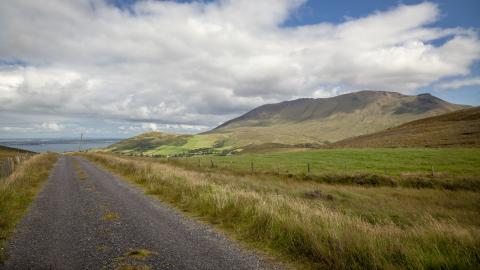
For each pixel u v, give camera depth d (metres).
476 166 32.38
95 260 7.01
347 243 6.70
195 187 15.51
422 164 36.41
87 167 38.66
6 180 18.81
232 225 9.70
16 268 6.60
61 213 12.27
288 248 7.48
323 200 17.47
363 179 28.22
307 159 49.50
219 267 6.50
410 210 15.49
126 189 18.80
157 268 6.46
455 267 5.57
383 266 5.86
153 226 9.99
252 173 34.97
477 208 16.72
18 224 10.49
